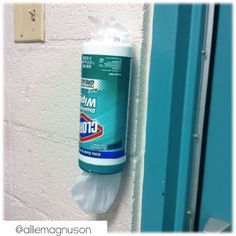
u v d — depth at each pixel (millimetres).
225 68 528
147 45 523
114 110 482
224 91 532
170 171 550
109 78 474
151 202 560
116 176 545
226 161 540
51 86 679
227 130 534
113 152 487
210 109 549
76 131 635
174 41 517
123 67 480
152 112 543
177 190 575
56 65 660
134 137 539
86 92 490
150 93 541
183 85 547
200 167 564
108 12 548
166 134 535
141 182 563
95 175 538
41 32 677
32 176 774
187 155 559
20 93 773
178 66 528
